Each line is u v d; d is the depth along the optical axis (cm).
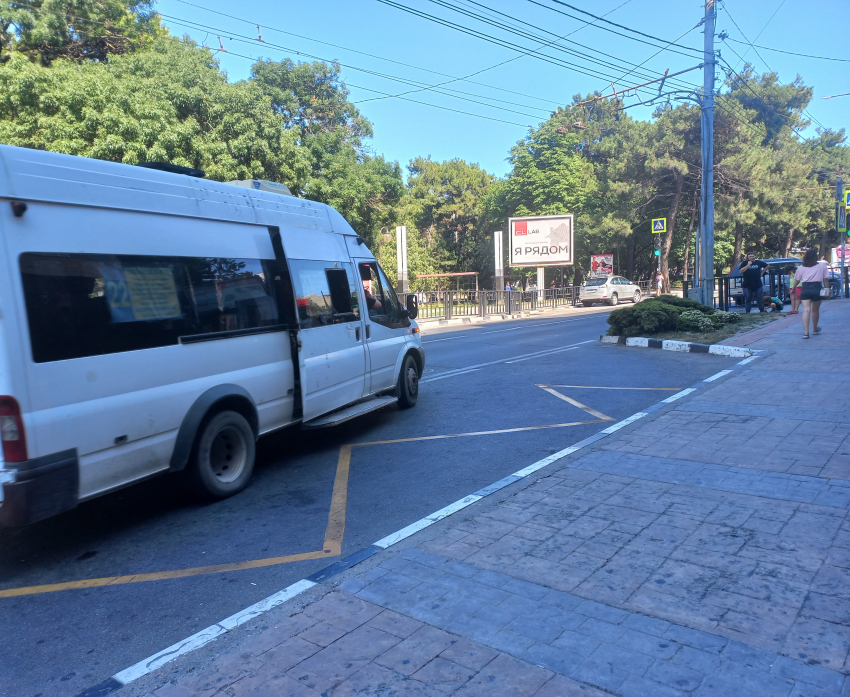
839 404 718
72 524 508
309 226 698
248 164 2066
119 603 371
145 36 2388
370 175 2748
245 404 574
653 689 257
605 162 4431
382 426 800
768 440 602
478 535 422
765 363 1013
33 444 397
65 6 2078
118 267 463
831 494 459
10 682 296
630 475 528
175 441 501
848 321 1457
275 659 292
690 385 927
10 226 395
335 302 717
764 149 4244
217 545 451
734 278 2170
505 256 4862
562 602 329
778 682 259
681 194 4159
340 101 3056
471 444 685
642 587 341
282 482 594
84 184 446
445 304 2683
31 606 372
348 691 265
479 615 320
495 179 6225
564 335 1792
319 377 671
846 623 299
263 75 2898
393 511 498
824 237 5334
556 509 461
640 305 1515
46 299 412
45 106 1733
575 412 808
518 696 257
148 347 479
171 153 1823
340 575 379
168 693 274
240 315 573
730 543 389
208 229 552
